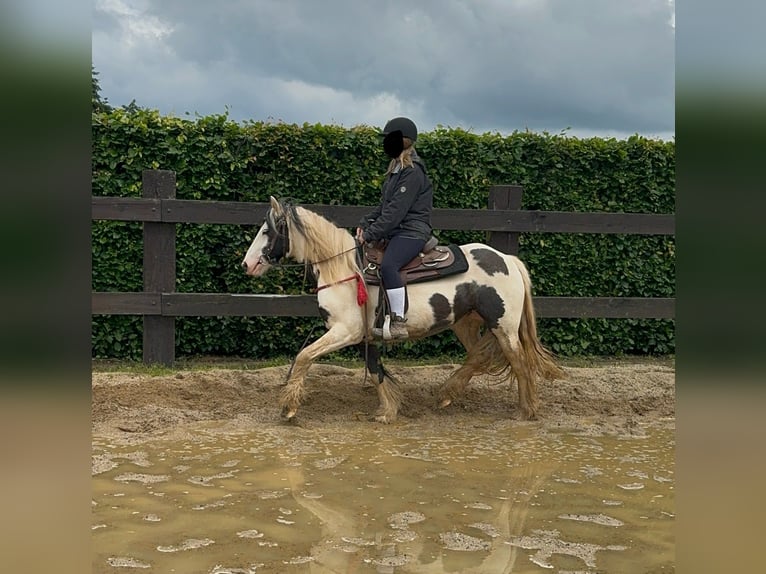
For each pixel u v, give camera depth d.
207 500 3.50
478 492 3.71
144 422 5.04
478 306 5.40
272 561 2.76
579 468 4.21
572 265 8.23
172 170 7.08
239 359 7.71
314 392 5.97
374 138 7.63
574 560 2.82
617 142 8.20
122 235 7.34
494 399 6.18
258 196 7.56
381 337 5.24
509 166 7.92
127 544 2.92
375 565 2.74
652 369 7.20
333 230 5.39
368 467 4.14
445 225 7.15
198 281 7.57
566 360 8.05
